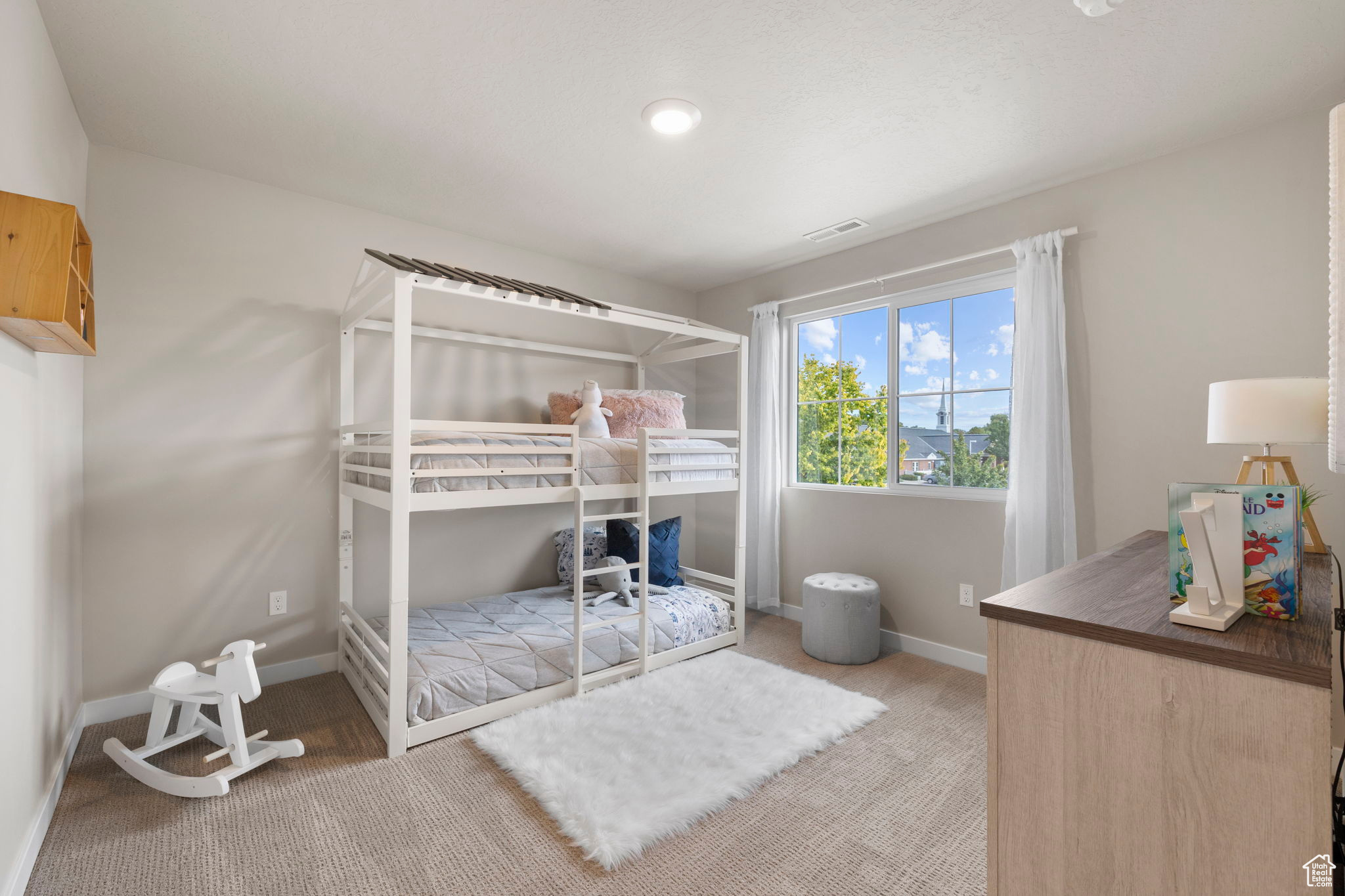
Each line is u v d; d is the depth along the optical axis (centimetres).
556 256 392
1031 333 281
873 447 370
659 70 201
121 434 253
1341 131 74
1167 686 87
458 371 352
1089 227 276
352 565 310
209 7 172
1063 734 98
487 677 256
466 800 198
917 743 238
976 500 317
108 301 251
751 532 420
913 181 282
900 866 169
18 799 155
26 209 128
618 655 298
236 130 239
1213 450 243
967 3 169
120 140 247
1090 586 121
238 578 281
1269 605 95
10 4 148
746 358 363
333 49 191
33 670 171
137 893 156
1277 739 78
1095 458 271
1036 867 100
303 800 198
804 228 341
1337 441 75
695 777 207
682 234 352
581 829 180
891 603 351
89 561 246
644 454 307
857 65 198
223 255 277
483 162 265
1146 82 206
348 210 312
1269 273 230
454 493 246
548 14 175
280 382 292
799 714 254
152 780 201
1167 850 87
